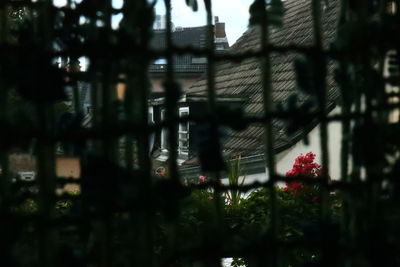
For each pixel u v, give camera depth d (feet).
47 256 3.73
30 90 3.67
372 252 4.20
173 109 3.99
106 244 4.02
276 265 4.20
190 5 4.21
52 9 4.04
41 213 3.75
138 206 3.87
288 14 47.03
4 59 3.68
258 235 4.19
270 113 4.17
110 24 4.12
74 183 4.74
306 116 4.21
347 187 4.33
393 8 4.88
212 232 4.08
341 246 4.25
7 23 4.42
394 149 4.30
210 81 4.13
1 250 3.58
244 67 44.88
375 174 4.28
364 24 4.16
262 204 14.52
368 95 4.27
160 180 3.93
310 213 12.76
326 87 4.24
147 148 3.99
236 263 14.25
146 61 3.98
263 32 4.20
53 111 3.84
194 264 4.31
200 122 4.01
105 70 4.01
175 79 4.11
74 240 4.67
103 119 4.00
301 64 4.21
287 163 28.81
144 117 4.01
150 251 3.98
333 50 4.25
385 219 4.30
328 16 33.50
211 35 4.22
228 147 35.14
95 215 3.80
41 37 3.98
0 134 3.57
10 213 3.70
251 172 31.71
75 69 4.68
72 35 4.33
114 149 4.12
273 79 37.63
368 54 4.24
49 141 3.72
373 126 4.23
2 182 4.10
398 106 4.28
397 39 4.18
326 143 4.33
